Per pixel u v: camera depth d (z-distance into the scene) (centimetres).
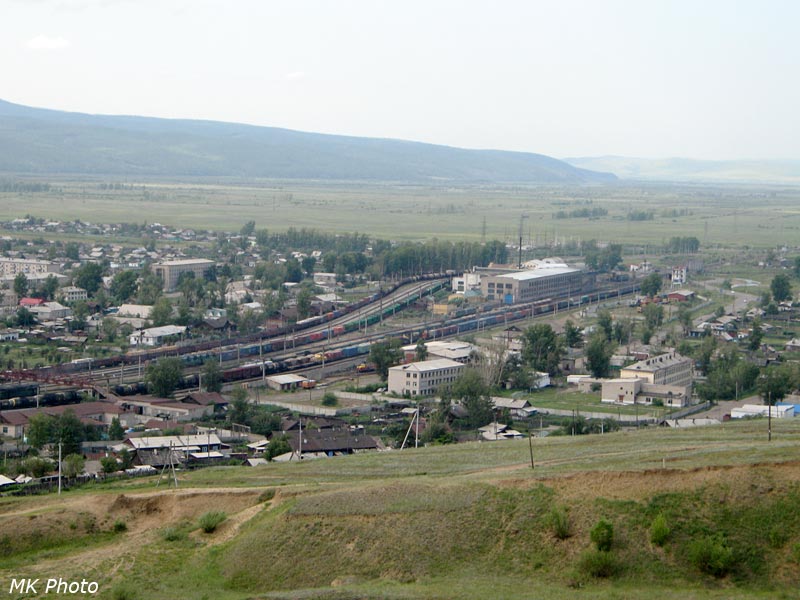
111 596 13012
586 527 13275
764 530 12950
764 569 12475
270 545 13800
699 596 11994
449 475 17275
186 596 12938
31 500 17288
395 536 13600
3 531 15062
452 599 12044
